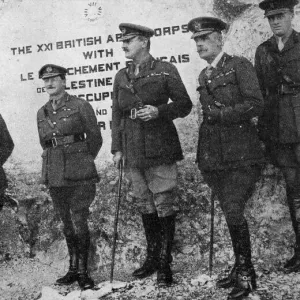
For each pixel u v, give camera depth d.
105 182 3.71
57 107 3.56
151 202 3.39
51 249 3.72
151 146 3.26
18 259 3.74
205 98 3.07
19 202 3.83
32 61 3.91
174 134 3.35
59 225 3.74
